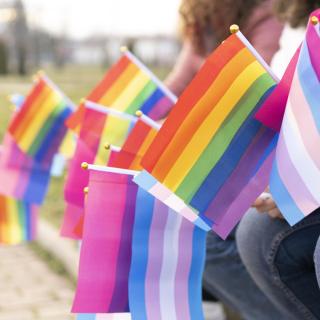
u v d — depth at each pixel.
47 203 6.47
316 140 1.81
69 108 3.27
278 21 2.81
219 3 3.10
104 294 2.06
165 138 1.91
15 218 3.32
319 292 2.32
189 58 3.40
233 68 1.92
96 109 2.65
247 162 1.99
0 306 4.15
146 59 36.31
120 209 2.06
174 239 2.13
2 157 3.29
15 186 3.28
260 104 1.96
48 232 5.38
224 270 2.73
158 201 2.09
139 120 2.29
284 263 2.29
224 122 1.95
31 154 3.27
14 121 3.27
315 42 1.80
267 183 2.01
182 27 3.33
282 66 2.61
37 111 3.27
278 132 1.98
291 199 1.84
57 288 4.51
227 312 3.21
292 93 1.83
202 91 1.91
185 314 2.14
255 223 2.32
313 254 2.25
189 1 3.22
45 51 41.84
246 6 3.07
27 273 4.85
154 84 2.89
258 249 2.33
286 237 2.26
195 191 1.97
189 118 1.92
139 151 2.30
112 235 2.06
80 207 2.59
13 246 5.60
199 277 2.19
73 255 4.71
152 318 2.07
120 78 2.89
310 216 2.24
